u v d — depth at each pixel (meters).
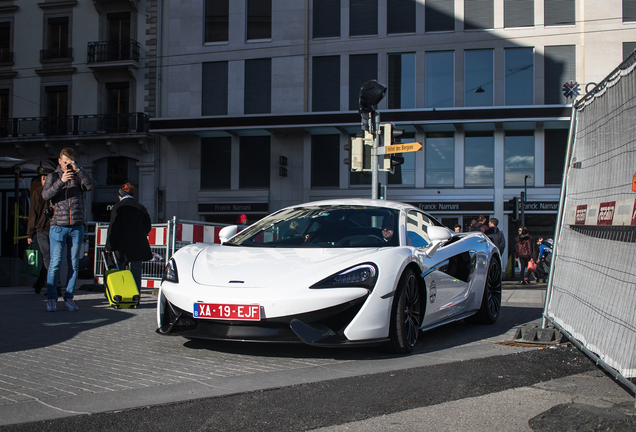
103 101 25.53
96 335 4.83
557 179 21.70
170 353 4.07
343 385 3.13
